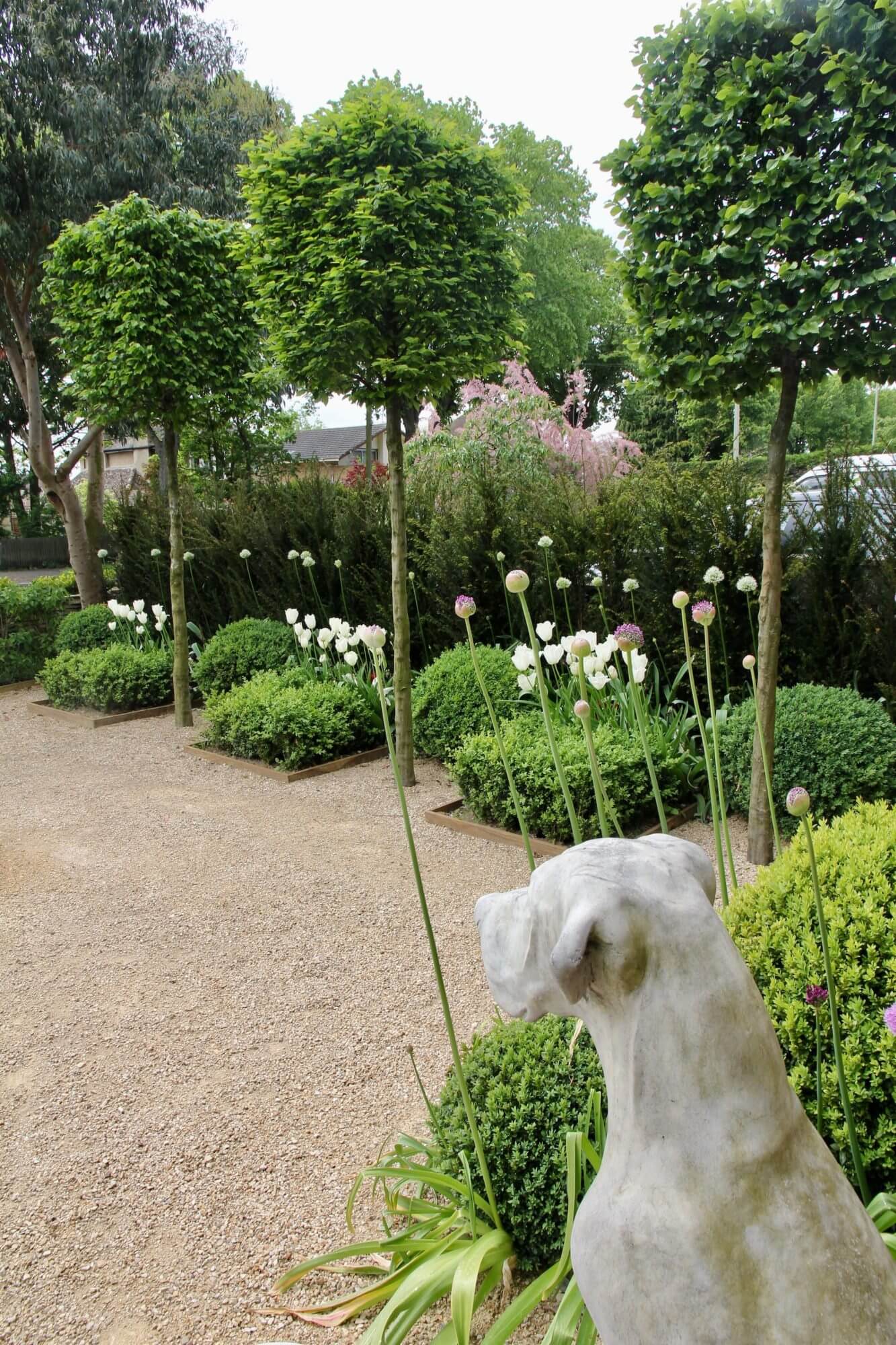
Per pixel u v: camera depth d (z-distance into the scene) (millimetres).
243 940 3885
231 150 13594
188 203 12750
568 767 4676
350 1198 1990
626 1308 850
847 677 5426
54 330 14211
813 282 3521
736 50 3699
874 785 4406
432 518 7984
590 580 6645
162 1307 2035
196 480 11445
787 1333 808
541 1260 2021
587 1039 2270
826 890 2250
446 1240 1815
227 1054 3041
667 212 3854
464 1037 3074
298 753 6391
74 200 11539
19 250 11578
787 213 3574
